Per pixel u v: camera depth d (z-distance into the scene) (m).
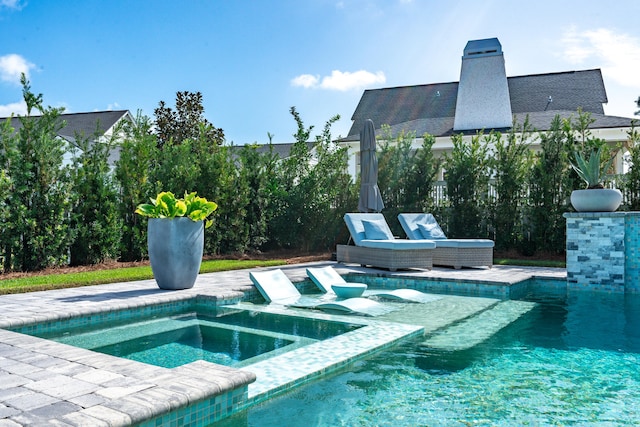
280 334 5.30
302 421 3.07
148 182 12.43
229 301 6.98
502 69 20.39
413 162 15.05
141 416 2.53
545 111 21.86
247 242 14.22
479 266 10.95
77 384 3.00
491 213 14.02
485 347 4.81
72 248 10.84
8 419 2.46
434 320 6.07
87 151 11.34
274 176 15.19
